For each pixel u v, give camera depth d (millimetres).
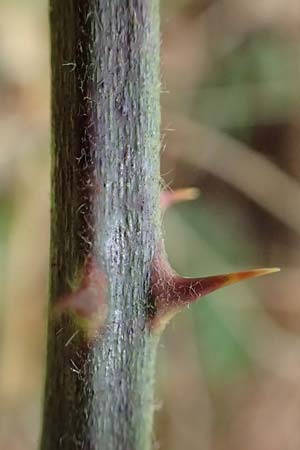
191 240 228
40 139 214
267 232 241
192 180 230
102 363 88
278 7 231
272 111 231
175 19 231
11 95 214
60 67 88
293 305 242
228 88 230
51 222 89
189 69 230
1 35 214
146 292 89
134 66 88
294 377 241
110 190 88
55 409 90
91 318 86
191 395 233
